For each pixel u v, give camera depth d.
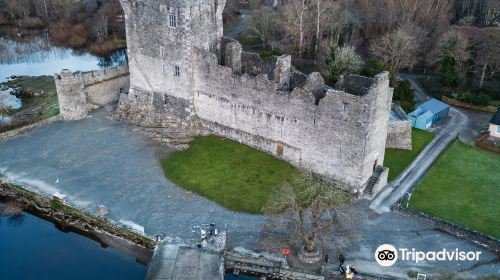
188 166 73.75
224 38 82.62
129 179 70.88
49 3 166.38
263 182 70.00
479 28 122.88
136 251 59.47
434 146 83.75
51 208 65.50
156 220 62.56
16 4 163.62
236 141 79.12
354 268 54.53
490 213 66.31
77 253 59.28
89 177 71.19
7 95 104.19
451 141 85.69
